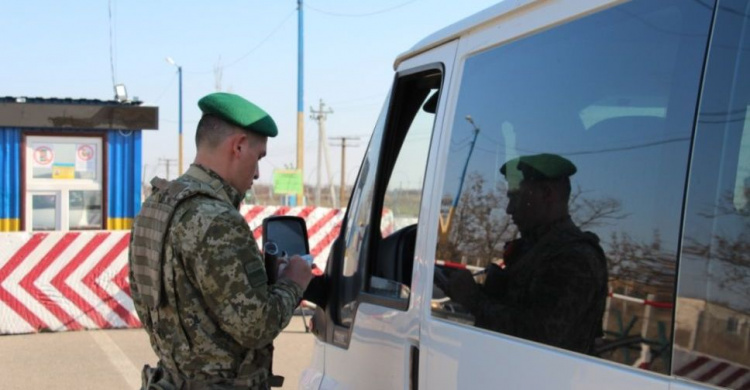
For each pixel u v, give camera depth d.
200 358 2.55
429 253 2.64
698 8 1.74
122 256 9.64
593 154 1.99
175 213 2.56
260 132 2.74
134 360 7.98
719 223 1.61
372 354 2.96
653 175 1.79
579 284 1.96
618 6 1.98
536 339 2.06
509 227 2.27
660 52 1.83
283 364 7.91
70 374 7.40
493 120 2.43
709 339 1.59
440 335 2.48
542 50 2.25
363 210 3.27
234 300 2.48
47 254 9.34
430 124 2.91
